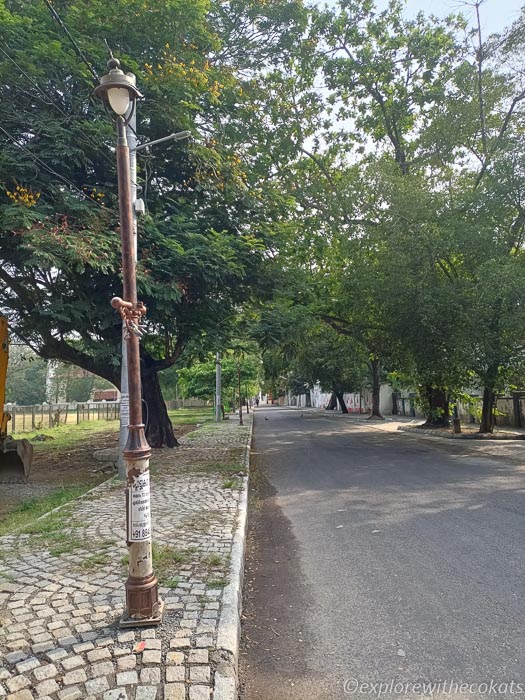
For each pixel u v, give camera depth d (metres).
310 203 21.66
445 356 17.36
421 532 6.75
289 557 6.10
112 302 3.79
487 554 5.80
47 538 6.29
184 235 11.81
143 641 3.59
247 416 42.75
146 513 3.95
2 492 11.05
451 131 20.03
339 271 20.31
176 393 65.31
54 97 11.01
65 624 3.90
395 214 16.64
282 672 3.58
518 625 4.08
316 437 22.41
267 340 13.91
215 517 7.21
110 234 10.24
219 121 14.41
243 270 12.40
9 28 9.75
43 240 8.97
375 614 4.40
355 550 6.16
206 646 3.52
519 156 15.48
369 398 48.34
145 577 3.90
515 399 22.83
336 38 21.23
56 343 15.18
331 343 33.25
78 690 3.05
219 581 4.72
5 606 4.27
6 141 10.27
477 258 16.34
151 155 12.25
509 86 18.12
